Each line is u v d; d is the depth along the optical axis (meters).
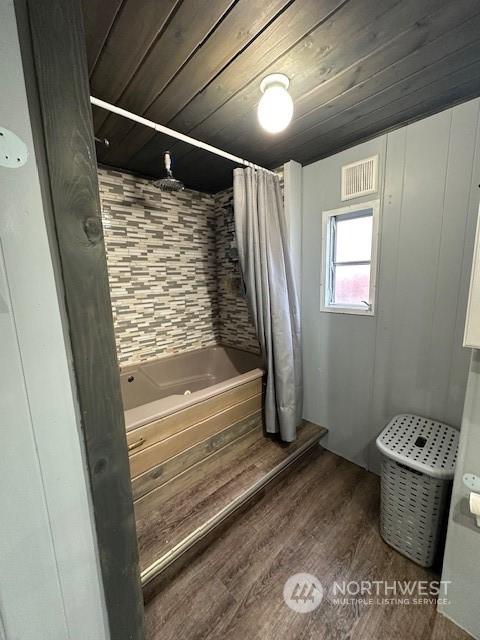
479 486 0.89
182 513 1.35
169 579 1.16
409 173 1.38
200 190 2.46
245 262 1.73
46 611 0.60
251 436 1.88
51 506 0.58
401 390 1.57
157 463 1.40
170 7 0.74
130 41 0.84
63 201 0.52
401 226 1.44
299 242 1.92
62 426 0.57
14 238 0.48
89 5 0.73
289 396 1.77
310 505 1.53
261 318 1.76
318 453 1.98
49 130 0.49
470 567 0.94
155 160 1.78
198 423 1.56
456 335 1.33
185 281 2.47
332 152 1.65
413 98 1.18
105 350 0.60
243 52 0.90
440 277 1.35
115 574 0.69
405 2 0.74
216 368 2.63
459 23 0.80
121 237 2.02
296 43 0.86
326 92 1.12
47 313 0.53
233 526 1.40
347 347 1.78
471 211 1.22
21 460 0.53
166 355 2.41
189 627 1.01
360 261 1.69
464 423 0.90
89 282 0.57
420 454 1.19
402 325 1.51
